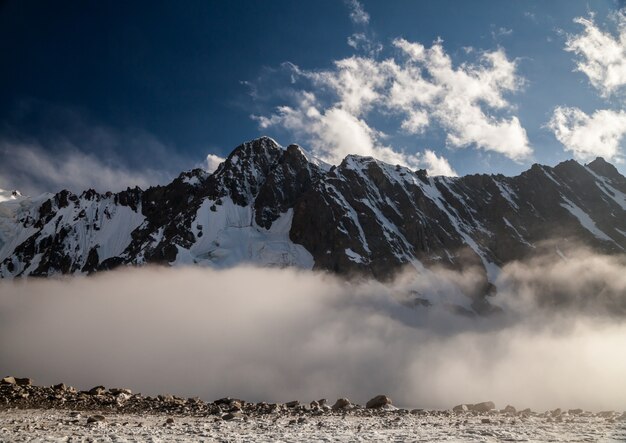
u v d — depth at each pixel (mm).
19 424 16859
